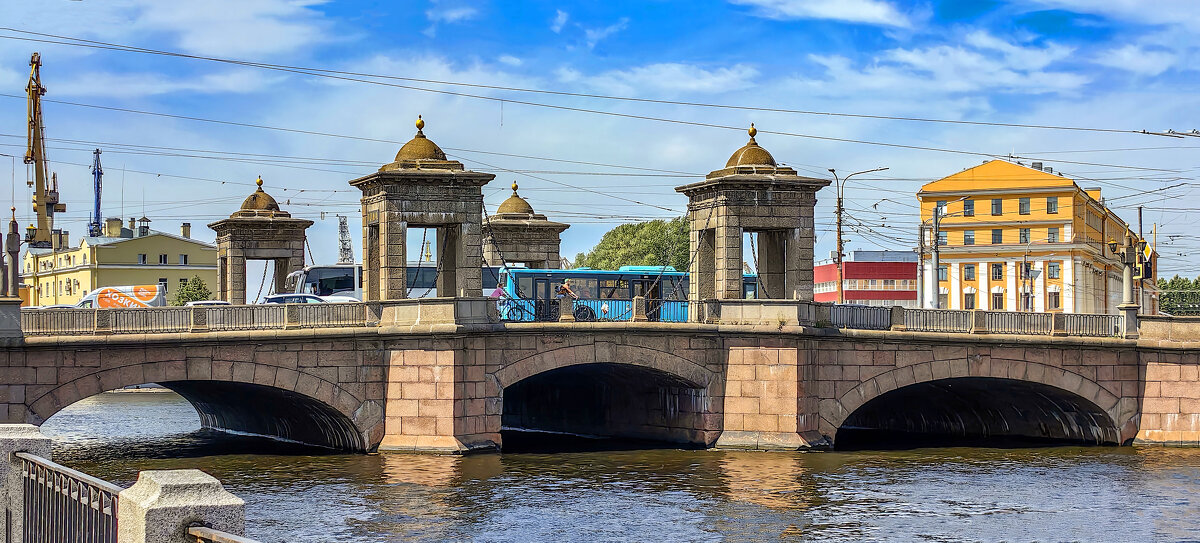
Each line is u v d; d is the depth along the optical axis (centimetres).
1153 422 4509
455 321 3891
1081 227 9900
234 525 1122
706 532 2828
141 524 1092
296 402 4066
